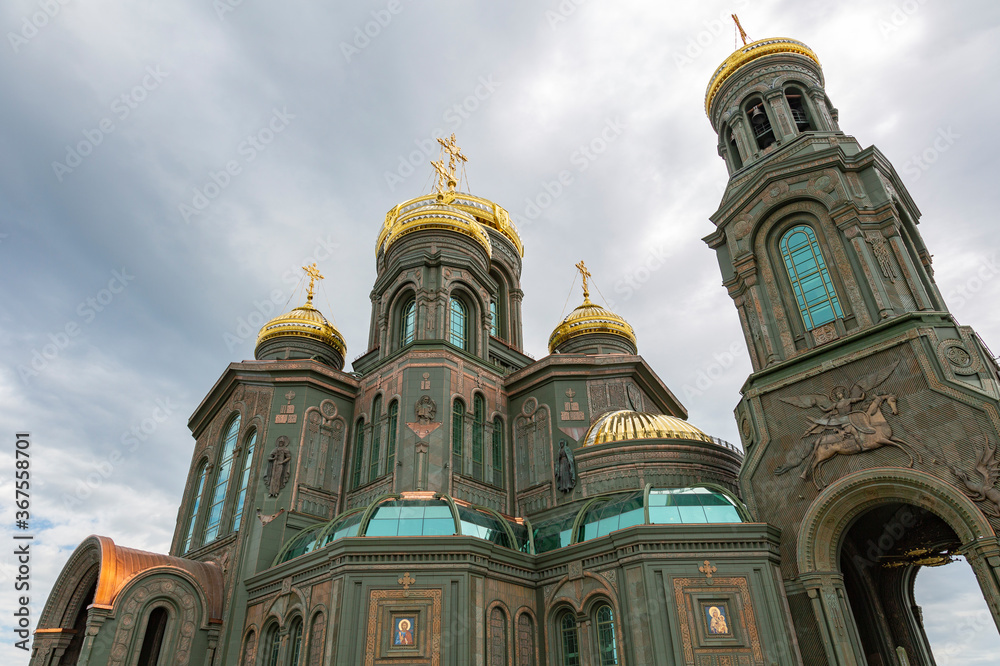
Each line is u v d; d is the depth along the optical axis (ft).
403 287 129.08
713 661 68.28
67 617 98.22
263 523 100.12
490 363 121.80
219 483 120.16
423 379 110.22
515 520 106.73
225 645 90.17
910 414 74.23
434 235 132.87
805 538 75.31
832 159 95.09
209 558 106.73
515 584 82.28
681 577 73.20
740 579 73.20
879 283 85.46
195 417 136.15
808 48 118.52
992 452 67.10
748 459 86.22
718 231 106.32
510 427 118.52
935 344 75.20
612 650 75.05
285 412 113.39
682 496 83.35
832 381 82.07
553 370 116.47
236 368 121.29
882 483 72.64
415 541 77.36
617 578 76.43
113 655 83.82
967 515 66.44
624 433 103.04
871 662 83.76
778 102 112.27
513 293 168.86
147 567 92.17
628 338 163.63
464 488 104.12
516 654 78.18
